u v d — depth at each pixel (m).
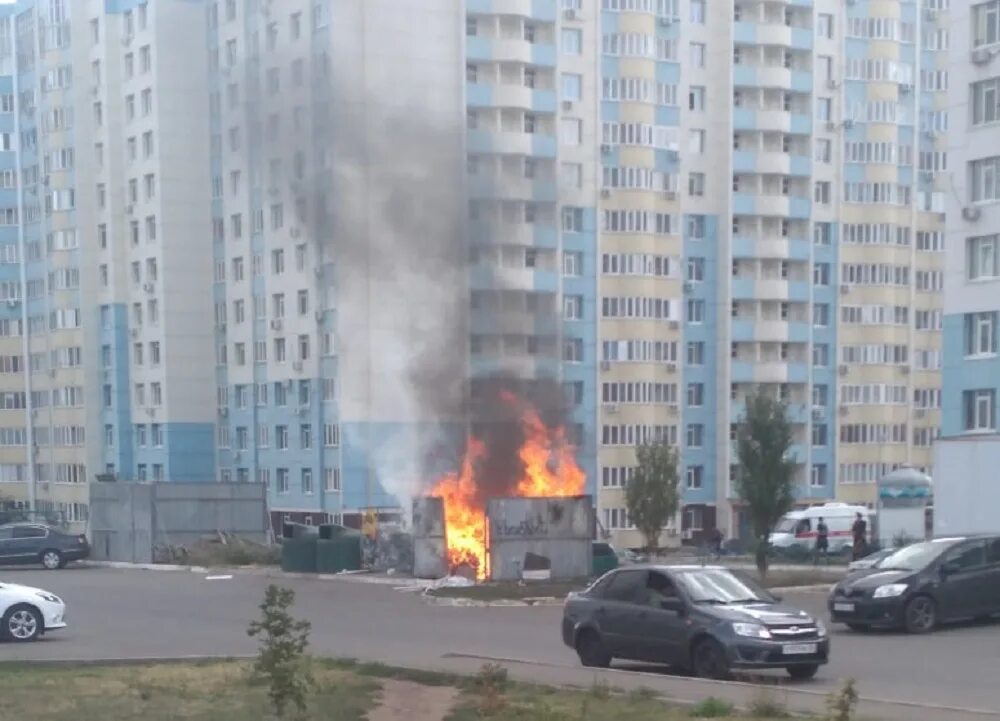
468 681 15.99
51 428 79.19
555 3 66.56
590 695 14.53
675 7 70.88
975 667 18.11
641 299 69.25
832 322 73.81
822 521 50.81
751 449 33.38
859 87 74.38
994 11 41.66
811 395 73.12
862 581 23.12
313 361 62.91
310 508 64.12
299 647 12.45
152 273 72.06
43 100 77.19
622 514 68.31
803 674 16.83
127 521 50.62
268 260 66.38
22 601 22.69
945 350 42.47
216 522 50.56
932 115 76.06
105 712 14.13
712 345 71.62
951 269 42.38
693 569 17.94
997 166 41.44
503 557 33.75
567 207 67.38
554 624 25.30
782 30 72.19
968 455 33.16
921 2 75.81
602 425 68.25
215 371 71.94
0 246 81.75
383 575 37.59
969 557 23.41
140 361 73.69
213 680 16.73
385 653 20.45
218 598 32.56
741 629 16.33
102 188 74.94
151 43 70.56
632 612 17.75
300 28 50.12
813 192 73.19
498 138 61.09
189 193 71.00
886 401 74.56
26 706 14.62
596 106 68.38
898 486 51.94
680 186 70.75
